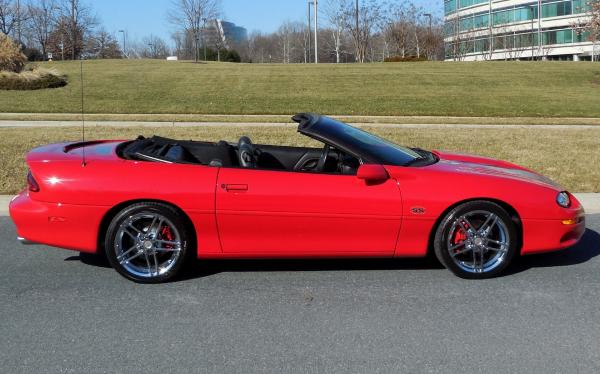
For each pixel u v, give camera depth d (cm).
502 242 461
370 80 2819
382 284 456
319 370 321
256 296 431
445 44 6562
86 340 357
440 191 449
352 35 5331
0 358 333
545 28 6994
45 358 333
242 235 447
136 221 444
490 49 6606
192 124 1559
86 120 1630
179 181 439
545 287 452
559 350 346
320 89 2542
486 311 404
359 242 454
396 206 446
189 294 434
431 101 2206
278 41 7688
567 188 800
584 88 2622
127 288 446
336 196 442
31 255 531
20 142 1062
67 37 4531
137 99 2233
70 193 437
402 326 379
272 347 348
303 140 1148
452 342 356
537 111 1984
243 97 2303
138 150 480
